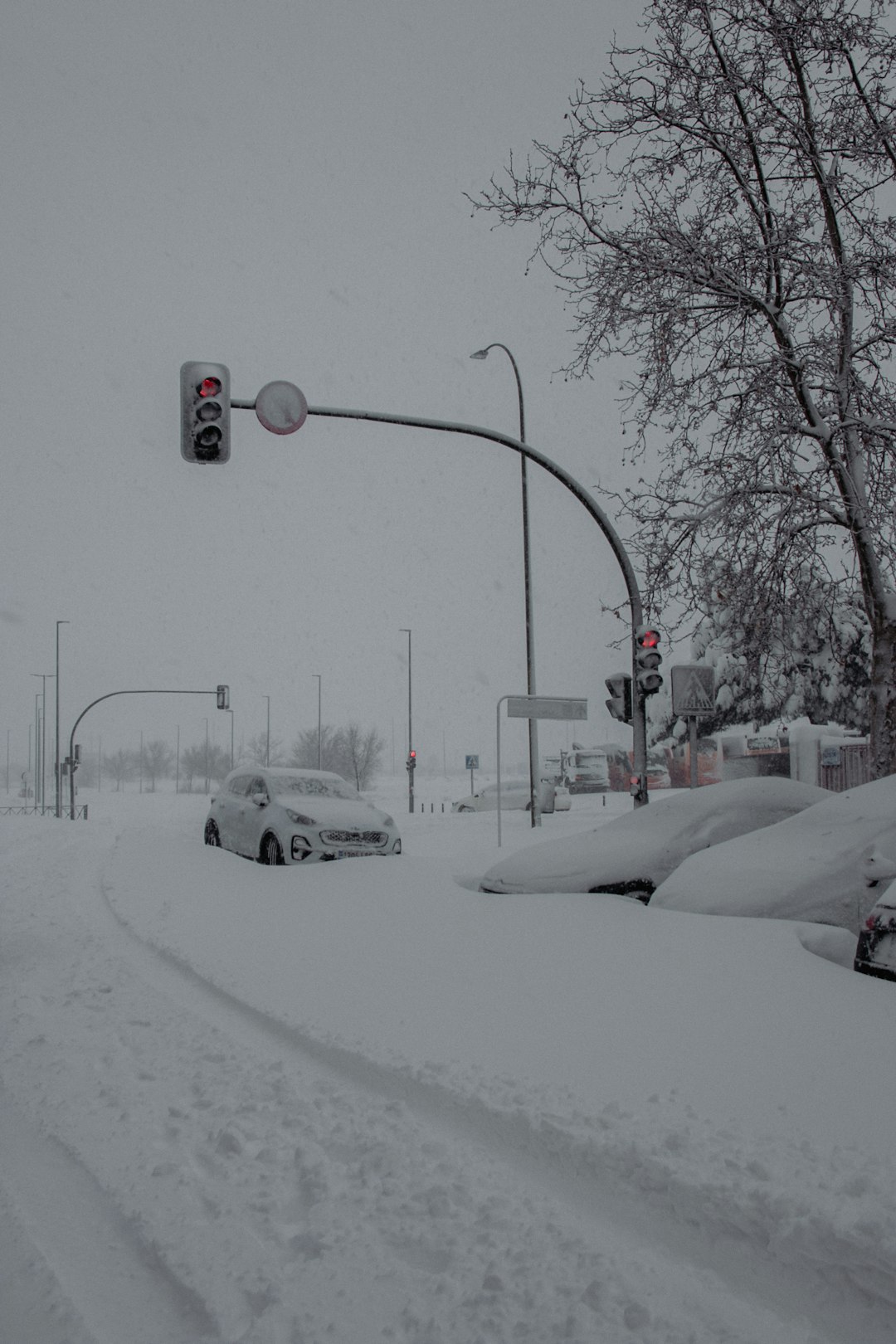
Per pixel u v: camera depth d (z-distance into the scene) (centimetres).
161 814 4166
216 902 1018
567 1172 349
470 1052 468
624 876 811
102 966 731
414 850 1838
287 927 853
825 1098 372
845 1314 261
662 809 902
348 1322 260
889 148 1055
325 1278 282
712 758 3775
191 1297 276
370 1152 369
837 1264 271
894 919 496
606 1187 334
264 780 1467
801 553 1134
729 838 843
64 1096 443
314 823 1300
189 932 852
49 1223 324
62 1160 374
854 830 663
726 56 1127
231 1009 604
